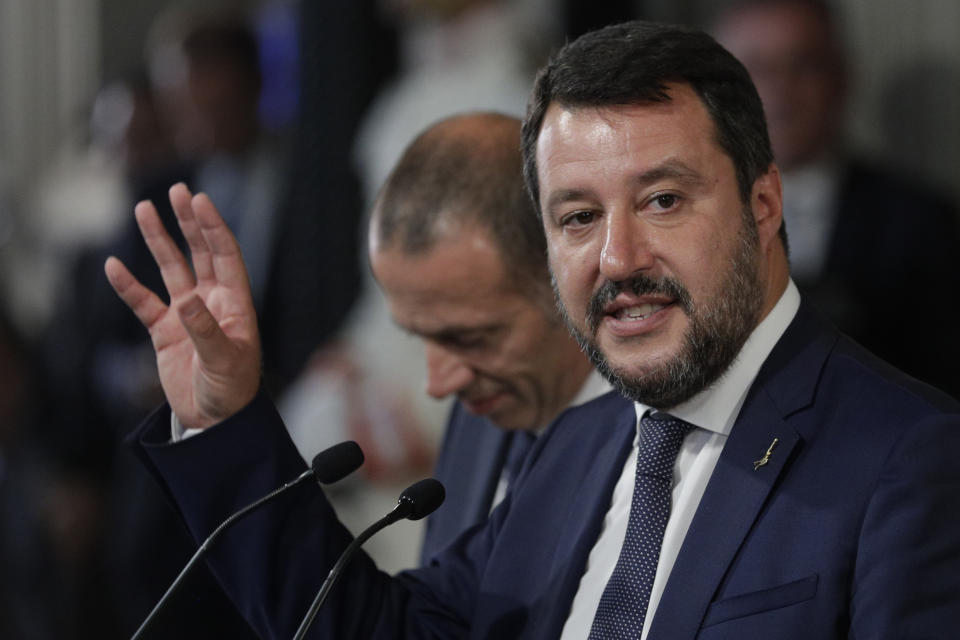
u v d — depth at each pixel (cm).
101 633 1816
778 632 601
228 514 745
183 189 757
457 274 791
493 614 719
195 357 743
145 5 2636
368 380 1430
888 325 1352
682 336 634
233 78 1803
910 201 1380
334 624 739
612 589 658
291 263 1778
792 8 1398
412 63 1688
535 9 1680
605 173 632
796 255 1390
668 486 669
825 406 642
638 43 643
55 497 1848
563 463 752
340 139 1816
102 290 1861
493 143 814
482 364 817
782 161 1402
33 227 2488
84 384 1870
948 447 597
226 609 906
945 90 1614
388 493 1395
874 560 589
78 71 2638
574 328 663
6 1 2645
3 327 1853
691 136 630
